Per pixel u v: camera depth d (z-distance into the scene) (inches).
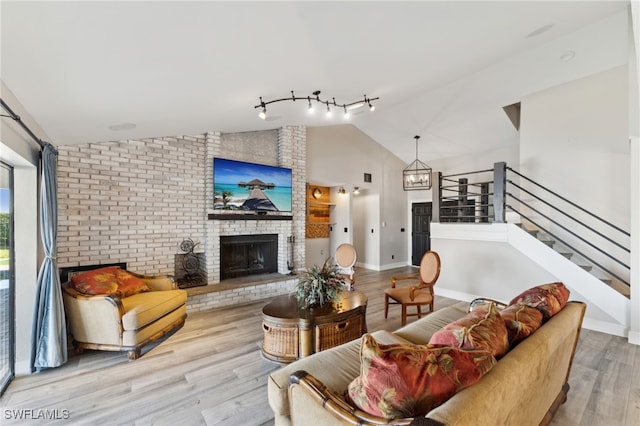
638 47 63.5
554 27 112.7
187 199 169.6
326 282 113.7
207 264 174.6
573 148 158.6
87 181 138.1
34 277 101.7
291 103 145.2
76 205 135.3
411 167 309.1
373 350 42.2
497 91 175.8
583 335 128.8
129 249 149.9
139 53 71.7
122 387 89.0
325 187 284.4
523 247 153.6
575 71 149.6
